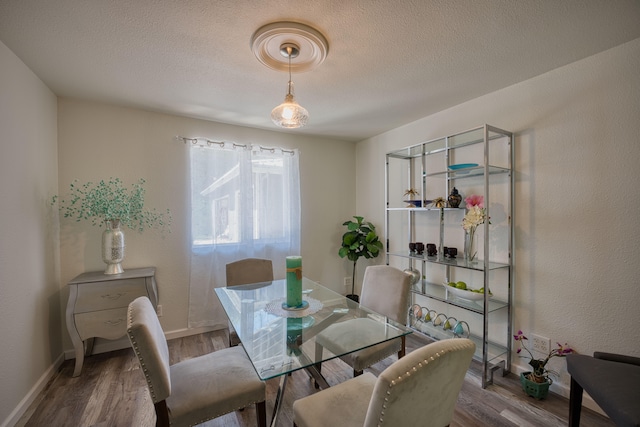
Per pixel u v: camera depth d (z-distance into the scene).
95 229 2.50
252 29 1.52
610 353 1.61
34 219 1.96
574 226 1.87
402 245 3.26
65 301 2.39
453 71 1.98
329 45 1.66
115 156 2.59
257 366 1.24
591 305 1.80
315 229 3.72
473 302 2.33
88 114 2.48
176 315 2.86
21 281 1.78
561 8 1.37
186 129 2.90
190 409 1.23
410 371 0.84
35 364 1.92
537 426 1.64
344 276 3.95
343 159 3.92
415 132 3.05
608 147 1.72
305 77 2.05
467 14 1.40
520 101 2.13
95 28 1.50
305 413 1.14
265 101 2.49
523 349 2.13
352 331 1.60
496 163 2.30
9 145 1.67
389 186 3.41
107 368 2.27
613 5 1.34
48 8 1.34
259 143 3.30
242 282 2.46
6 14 1.37
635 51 1.62
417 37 1.59
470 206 2.28
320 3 1.33
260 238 3.24
